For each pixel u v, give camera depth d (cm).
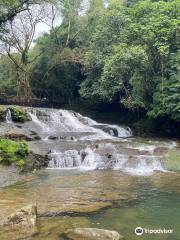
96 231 821
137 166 1677
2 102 3578
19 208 1002
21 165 1538
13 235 826
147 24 2631
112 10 3212
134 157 1719
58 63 3750
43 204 1077
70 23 3934
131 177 1480
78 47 3869
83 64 3441
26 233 838
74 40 3994
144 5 2784
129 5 3709
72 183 1360
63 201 1113
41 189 1266
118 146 1914
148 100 2747
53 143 1955
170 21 2516
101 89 2900
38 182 1376
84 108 3716
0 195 1180
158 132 2781
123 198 1161
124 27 3041
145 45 2630
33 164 1606
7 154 1544
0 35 3142
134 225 920
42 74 4012
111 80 2766
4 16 2516
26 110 2534
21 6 2533
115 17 3164
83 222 927
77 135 2266
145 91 2727
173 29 2489
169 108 2511
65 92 3991
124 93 3097
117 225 916
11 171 1470
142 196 1188
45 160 1683
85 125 2761
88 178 1452
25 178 1438
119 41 3059
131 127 2944
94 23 3797
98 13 3791
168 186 1329
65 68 3881
